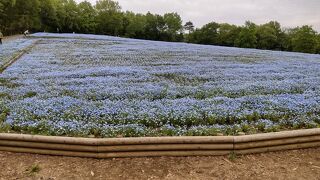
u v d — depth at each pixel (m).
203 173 6.56
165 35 125.62
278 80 17.84
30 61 23.86
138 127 8.58
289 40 119.12
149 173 6.53
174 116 9.80
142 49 38.59
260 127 9.12
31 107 10.48
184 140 7.14
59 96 12.59
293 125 9.41
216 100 11.99
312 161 7.22
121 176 6.41
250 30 113.94
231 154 7.26
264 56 36.78
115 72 19.09
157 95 13.04
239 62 27.92
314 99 12.67
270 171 6.70
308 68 24.33
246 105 11.46
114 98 12.57
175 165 6.85
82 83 15.57
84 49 35.59
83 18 108.81
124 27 120.44
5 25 80.62
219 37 126.75
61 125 8.57
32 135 7.25
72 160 7.01
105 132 8.22
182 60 27.86
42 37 54.06
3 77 16.98
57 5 104.25
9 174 6.41
